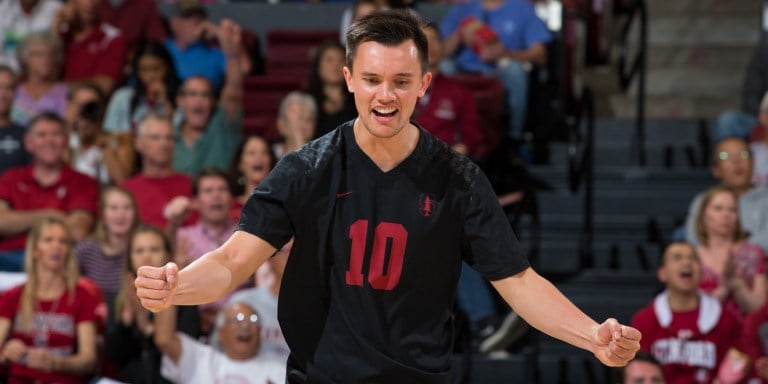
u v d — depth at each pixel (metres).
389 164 8.63
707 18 28.14
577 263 22.61
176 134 23.06
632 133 25.92
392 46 8.08
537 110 26.12
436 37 22.42
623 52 25.08
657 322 18.69
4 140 23.00
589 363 20.53
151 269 7.52
